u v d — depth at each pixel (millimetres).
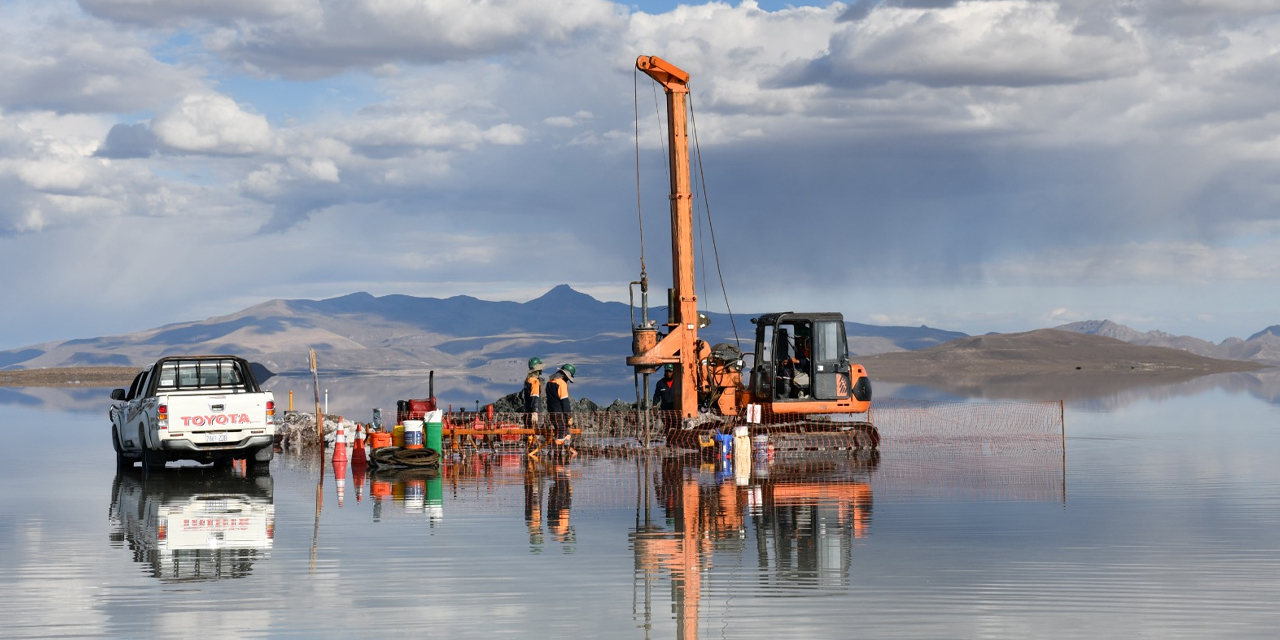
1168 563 10992
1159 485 17344
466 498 16422
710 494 16609
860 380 24797
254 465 20844
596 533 13023
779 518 14078
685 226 25688
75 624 8781
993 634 8383
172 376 21344
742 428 19953
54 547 12203
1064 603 9336
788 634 8422
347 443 26266
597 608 9266
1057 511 14531
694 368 25578
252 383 21719
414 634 8469
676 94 25656
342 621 8867
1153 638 8266
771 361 24484
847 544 12133
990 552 11602
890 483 17859
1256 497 15883
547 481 18703
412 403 24109
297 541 12562
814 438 24094
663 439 25922
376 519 14258
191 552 11875
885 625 8656
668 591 9875
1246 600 9430
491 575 10602
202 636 8445
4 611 9211
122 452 22172
